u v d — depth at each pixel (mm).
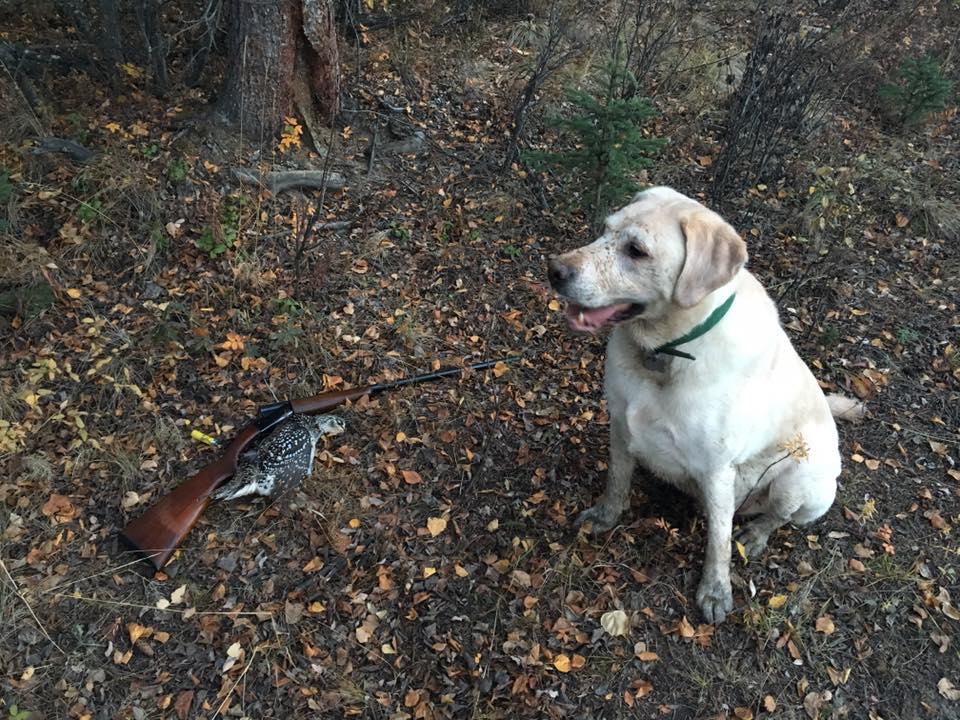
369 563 1681
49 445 1857
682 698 1488
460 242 2578
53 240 2312
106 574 1624
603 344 2264
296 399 1964
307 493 1797
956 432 2092
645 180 2953
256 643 1533
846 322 2445
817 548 1770
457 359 2205
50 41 2932
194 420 1958
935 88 3248
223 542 1697
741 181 3008
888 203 2949
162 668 1494
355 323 2266
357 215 2607
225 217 2412
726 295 1394
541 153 2473
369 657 1524
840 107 3486
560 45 3529
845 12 3982
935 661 1572
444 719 1438
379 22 3568
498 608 1603
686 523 1793
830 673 1534
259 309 2242
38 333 2094
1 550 1643
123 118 2707
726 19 4031
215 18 2703
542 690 1479
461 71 3365
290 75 2676
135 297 2236
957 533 1821
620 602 1625
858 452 2014
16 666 1480
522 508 1813
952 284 2619
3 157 2434
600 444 1977
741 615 1610
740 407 1438
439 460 1916
